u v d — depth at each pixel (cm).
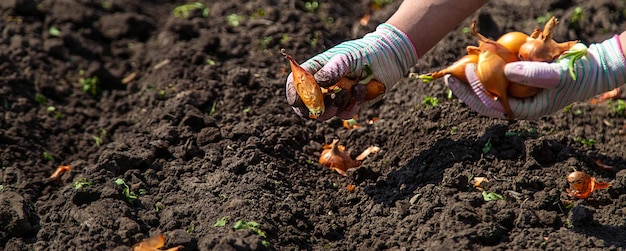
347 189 216
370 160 221
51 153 231
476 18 255
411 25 203
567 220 204
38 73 246
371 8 272
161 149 221
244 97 234
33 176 224
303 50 250
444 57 244
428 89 232
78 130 238
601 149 221
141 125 234
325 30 258
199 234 203
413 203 208
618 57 200
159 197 212
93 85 247
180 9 269
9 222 206
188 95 234
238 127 224
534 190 208
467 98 203
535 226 202
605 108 229
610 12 262
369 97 204
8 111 235
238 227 202
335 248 204
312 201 212
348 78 202
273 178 214
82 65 253
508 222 202
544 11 265
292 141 225
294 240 204
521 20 262
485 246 199
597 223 204
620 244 199
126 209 207
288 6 263
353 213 210
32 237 207
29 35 255
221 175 213
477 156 213
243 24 259
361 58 201
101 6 268
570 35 256
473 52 203
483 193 207
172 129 224
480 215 202
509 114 202
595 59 201
